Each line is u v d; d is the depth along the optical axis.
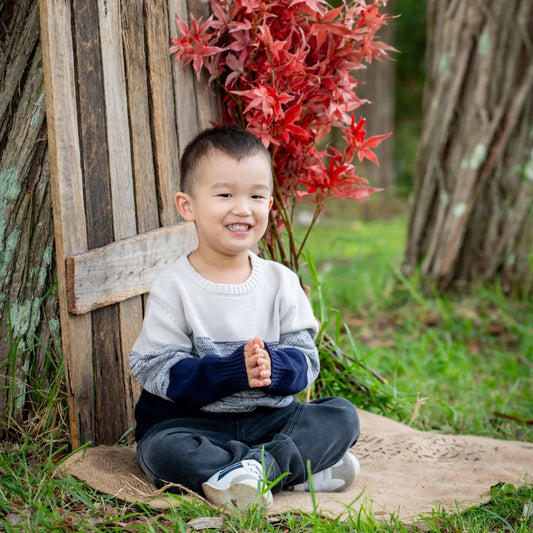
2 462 2.60
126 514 2.34
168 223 3.08
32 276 2.92
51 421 2.87
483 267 5.67
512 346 4.91
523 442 3.28
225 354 2.53
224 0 3.02
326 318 3.74
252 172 2.49
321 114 3.25
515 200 5.60
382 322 5.45
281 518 2.31
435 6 5.76
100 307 2.77
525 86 5.43
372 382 3.64
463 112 5.57
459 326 5.16
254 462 2.35
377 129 14.38
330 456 2.56
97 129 2.71
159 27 2.95
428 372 4.39
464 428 3.60
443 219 5.68
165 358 2.48
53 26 2.52
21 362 2.93
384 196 14.10
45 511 2.29
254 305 2.59
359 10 3.12
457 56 5.55
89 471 2.58
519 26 5.40
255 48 3.04
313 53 3.19
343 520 2.32
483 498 2.55
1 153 2.88
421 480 2.80
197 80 3.14
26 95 2.85
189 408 2.55
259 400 2.54
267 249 3.50
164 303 2.53
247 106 3.06
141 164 2.93
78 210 2.66
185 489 2.38
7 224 2.88
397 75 18.62
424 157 5.84
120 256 2.82
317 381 3.56
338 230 10.51
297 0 2.97
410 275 5.91
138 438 2.62
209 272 2.60
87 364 2.75
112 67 2.76
